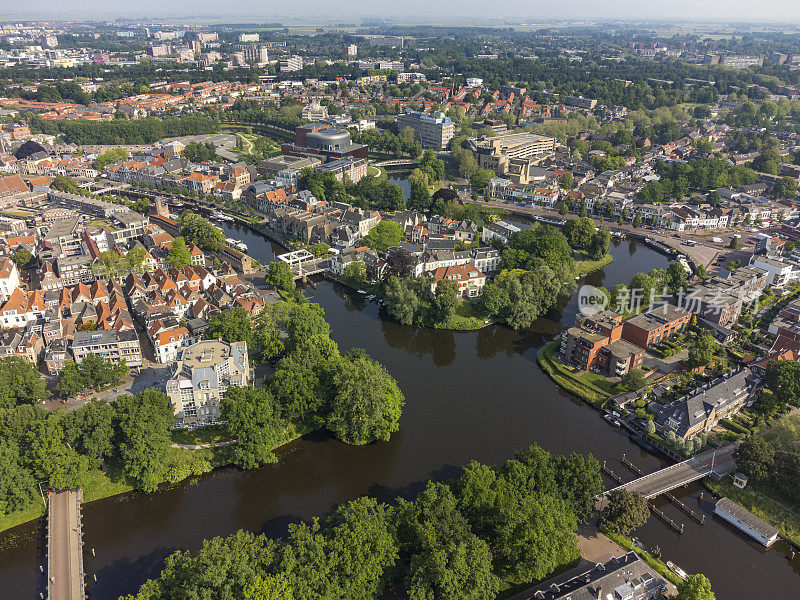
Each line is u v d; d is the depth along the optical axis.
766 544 170.25
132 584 155.25
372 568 140.88
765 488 190.00
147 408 191.12
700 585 141.12
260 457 192.25
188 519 177.88
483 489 162.12
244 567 134.75
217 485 191.88
